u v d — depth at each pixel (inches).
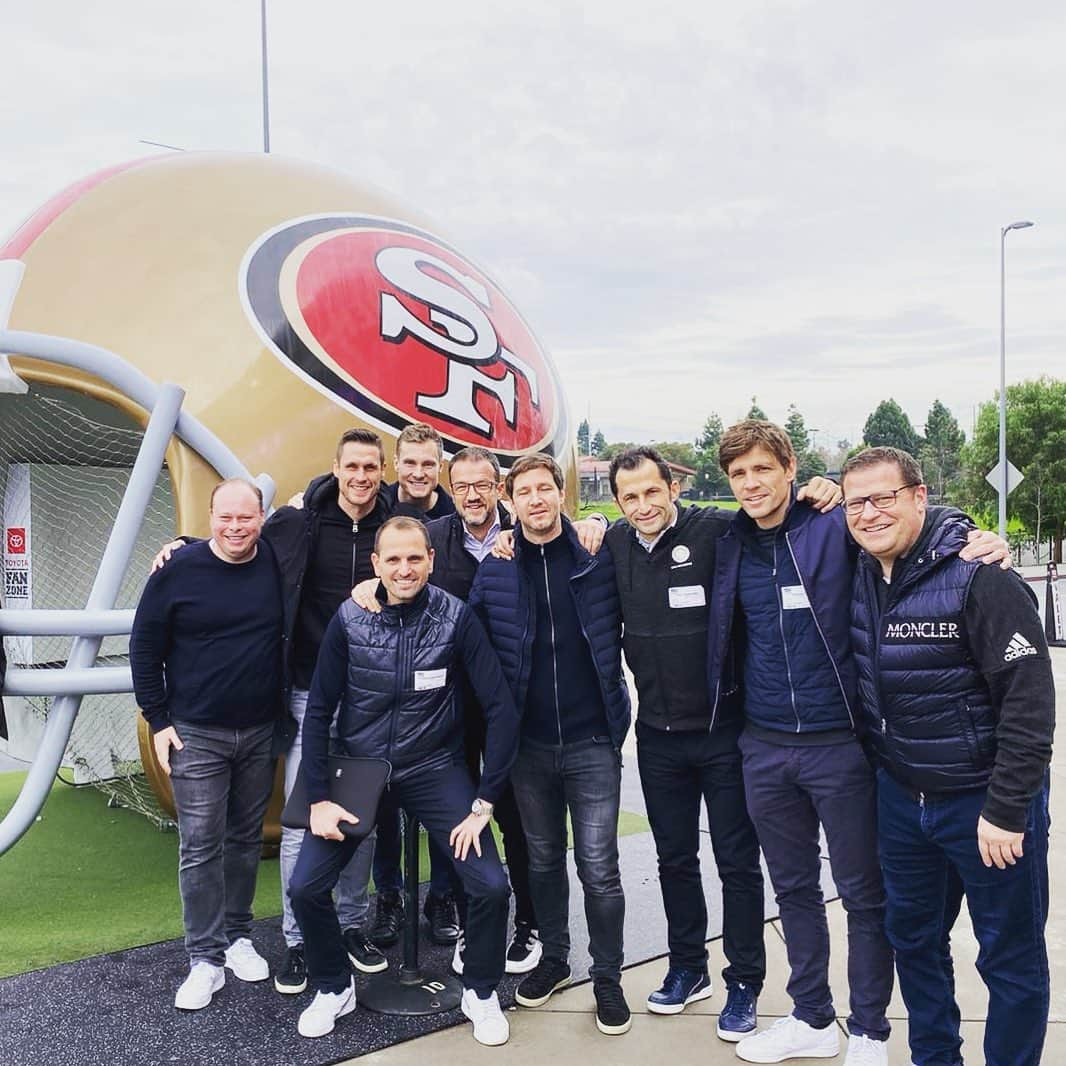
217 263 168.2
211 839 126.4
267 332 163.9
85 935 146.6
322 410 164.2
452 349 182.4
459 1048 116.0
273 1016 122.9
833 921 150.3
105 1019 121.7
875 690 99.0
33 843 188.1
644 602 116.8
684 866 122.8
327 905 117.4
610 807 120.7
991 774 92.7
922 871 100.9
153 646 123.6
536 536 119.6
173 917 154.0
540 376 206.2
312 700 120.1
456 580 135.9
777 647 109.0
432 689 119.0
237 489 122.6
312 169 200.7
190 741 125.6
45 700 216.1
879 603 99.5
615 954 120.6
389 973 133.9
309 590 137.0
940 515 97.8
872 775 108.3
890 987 108.5
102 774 219.1
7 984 130.6
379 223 191.9
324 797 117.4
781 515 109.1
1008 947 94.5
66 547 207.3
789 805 111.4
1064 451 1311.5
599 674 118.0
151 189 178.7
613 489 115.8
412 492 142.0
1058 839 186.5
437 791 121.0
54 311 163.2
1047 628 444.8
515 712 118.7
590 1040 117.9
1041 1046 95.0
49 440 198.8
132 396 150.9
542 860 125.3
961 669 94.0
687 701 116.4
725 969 121.3
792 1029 113.3
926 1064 104.7
